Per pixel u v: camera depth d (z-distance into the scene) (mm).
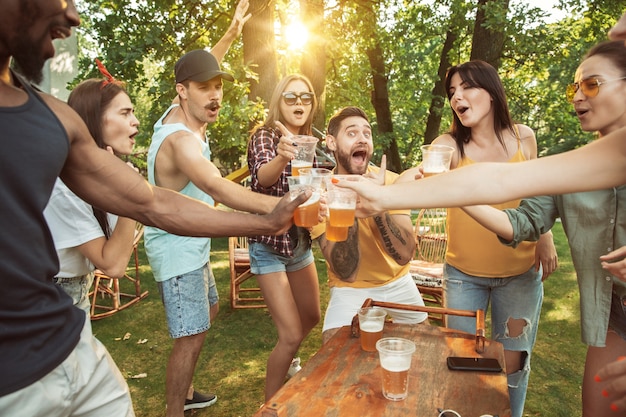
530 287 2949
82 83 2678
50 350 1427
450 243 3080
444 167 2246
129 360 4293
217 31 9758
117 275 2391
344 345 2361
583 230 2330
